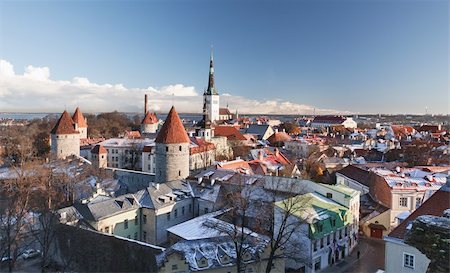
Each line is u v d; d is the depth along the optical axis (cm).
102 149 12875
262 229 5653
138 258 4847
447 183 4184
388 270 3862
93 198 6950
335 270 5488
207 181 7581
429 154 11638
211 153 13050
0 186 8156
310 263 5281
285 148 15600
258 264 4812
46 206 5997
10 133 19125
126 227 6341
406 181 7169
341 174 9119
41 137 15675
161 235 6600
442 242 2428
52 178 8188
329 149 13988
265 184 6931
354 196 6444
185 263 4481
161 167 8356
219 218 5891
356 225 6581
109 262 5112
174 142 8231
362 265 5678
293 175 9619
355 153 13538
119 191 8731
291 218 5341
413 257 3678
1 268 5153
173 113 8406
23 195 6931
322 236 5425
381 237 6900
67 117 11794
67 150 11662
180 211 7038
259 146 15400
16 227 5416
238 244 4856
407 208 6919
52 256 5709
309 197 6034
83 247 5391
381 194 7406
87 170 9644
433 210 3972
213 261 4584
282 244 4722
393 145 14625
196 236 5247
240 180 6469
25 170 8288
